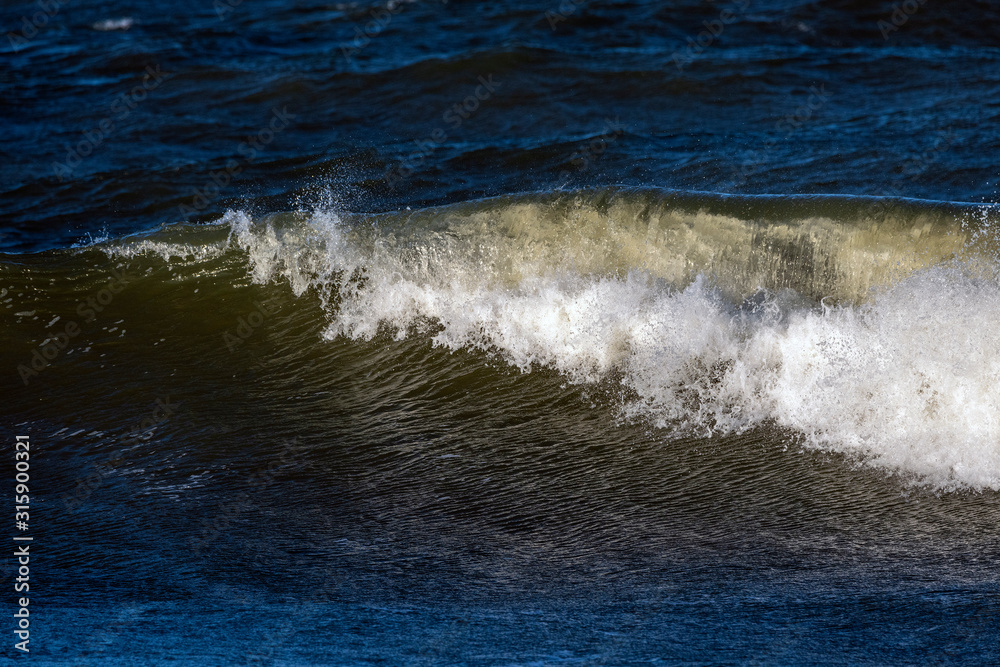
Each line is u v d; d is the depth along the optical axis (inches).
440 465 810.8
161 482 799.7
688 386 877.2
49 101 2031.3
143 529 724.0
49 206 1477.6
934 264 874.8
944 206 906.1
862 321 858.8
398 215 1106.7
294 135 1771.7
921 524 682.8
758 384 860.0
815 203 949.2
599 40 2329.0
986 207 896.9
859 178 1400.1
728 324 906.1
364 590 625.9
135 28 2768.2
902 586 597.3
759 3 2608.3
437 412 896.9
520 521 722.8
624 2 2701.8
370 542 697.6
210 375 976.9
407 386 941.2
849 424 800.3
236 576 650.2
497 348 970.1
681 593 605.3
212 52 2390.5
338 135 1760.6
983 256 855.7
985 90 1824.6
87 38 2635.3
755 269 937.5
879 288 888.9
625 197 1023.0
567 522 718.5
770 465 777.6
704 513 720.3
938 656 503.8
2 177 1594.5
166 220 1414.9
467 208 1075.9
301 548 690.2
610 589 616.1
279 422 891.4
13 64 2343.8
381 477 796.0
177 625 572.7
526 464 805.9
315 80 2054.6
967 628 534.6
